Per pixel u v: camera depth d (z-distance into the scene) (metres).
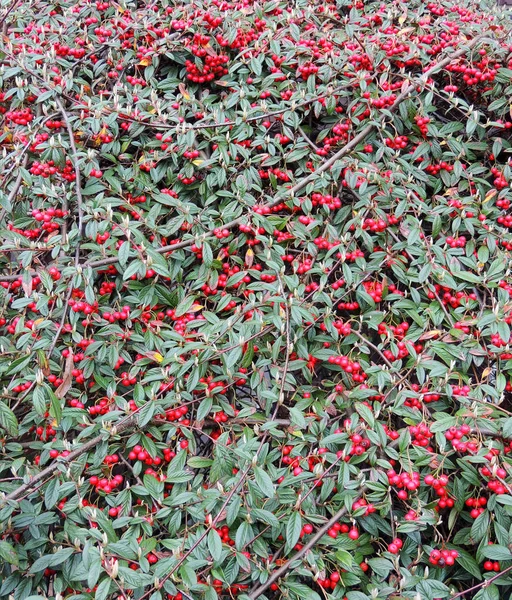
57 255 1.25
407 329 1.23
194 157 1.37
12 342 1.20
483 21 1.55
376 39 1.45
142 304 1.24
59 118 1.39
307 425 1.14
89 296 1.17
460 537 1.07
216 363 1.20
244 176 1.34
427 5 1.62
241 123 1.37
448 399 1.15
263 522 1.07
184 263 1.30
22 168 1.27
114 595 1.01
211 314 1.20
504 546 0.99
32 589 1.04
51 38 1.53
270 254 1.24
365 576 1.05
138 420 1.08
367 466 1.14
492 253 1.29
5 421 1.06
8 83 1.49
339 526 1.05
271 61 1.44
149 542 1.02
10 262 1.29
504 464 1.02
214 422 1.17
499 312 1.16
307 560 1.01
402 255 1.30
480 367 1.24
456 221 1.30
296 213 1.36
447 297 1.24
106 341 1.20
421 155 1.40
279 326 1.13
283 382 1.11
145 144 1.37
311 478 1.07
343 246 1.25
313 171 1.38
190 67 1.46
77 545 1.01
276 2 1.53
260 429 1.10
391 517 1.04
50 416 1.11
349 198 1.39
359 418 1.12
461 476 1.10
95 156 1.36
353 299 1.29
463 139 1.45
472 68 1.40
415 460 1.06
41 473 1.05
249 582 1.05
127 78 1.46
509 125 1.36
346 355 1.22
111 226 1.27
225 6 1.52
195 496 1.05
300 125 1.44
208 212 1.32
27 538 1.08
